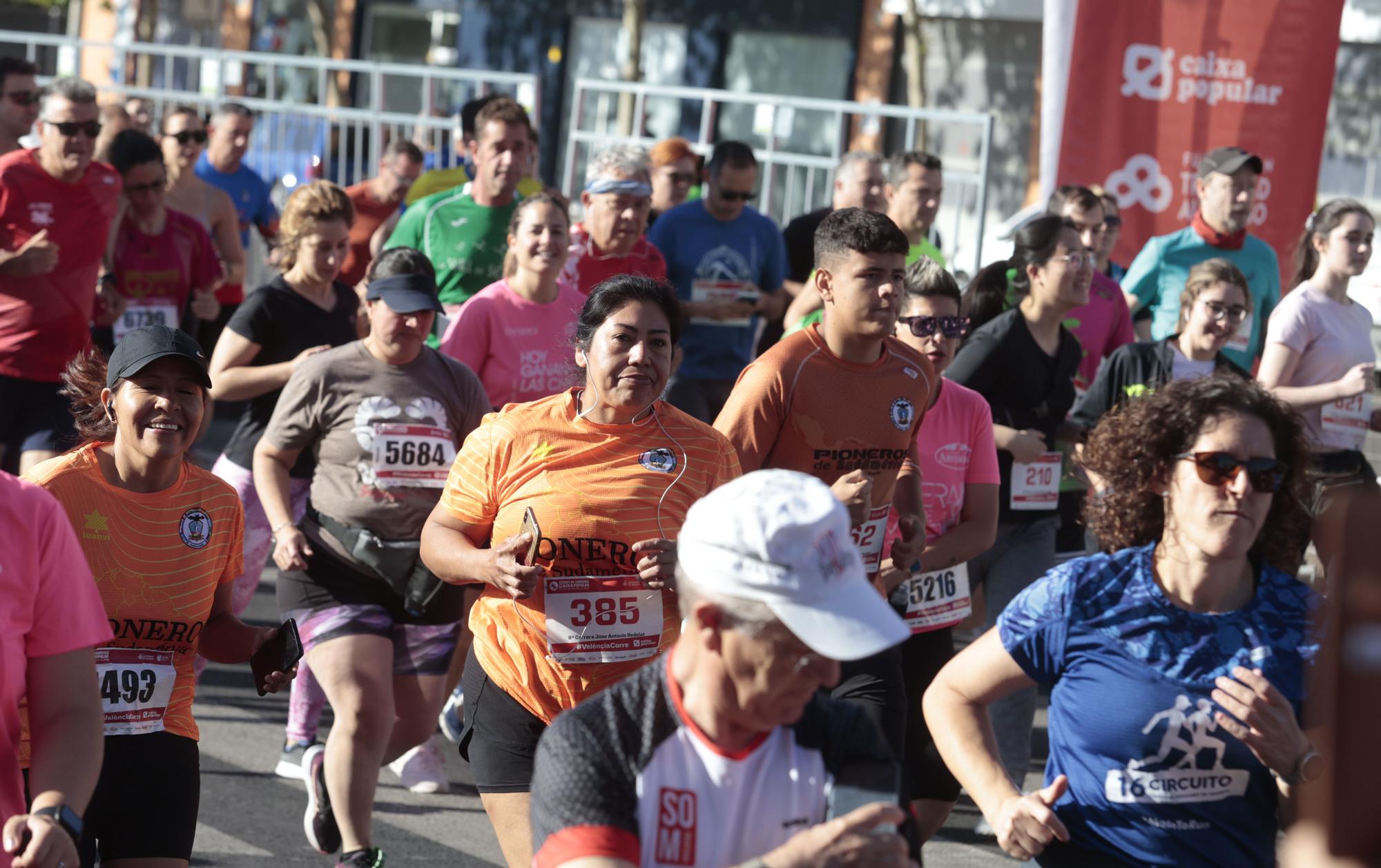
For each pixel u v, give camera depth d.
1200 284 20.70
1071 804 9.79
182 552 12.13
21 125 26.34
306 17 74.56
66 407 24.62
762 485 7.42
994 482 16.83
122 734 11.93
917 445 16.03
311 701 19.12
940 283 16.73
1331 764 5.21
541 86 70.75
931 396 15.40
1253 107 28.58
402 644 16.64
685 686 7.60
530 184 27.69
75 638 9.70
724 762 7.55
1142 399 9.85
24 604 9.42
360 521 16.19
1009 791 9.79
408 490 16.31
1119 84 28.59
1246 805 9.48
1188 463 9.40
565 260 19.69
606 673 12.70
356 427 16.34
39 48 73.56
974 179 37.25
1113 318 23.28
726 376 27.56
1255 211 28.91
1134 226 28.94
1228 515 9.27
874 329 14.11
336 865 15.48
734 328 27.56
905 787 7.96
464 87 69.81
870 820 7.27
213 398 19.62
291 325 19.91
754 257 27.70
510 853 12.90
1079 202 24.48
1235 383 9.51
